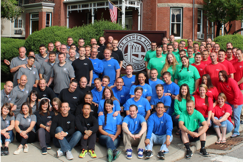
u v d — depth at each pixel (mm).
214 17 20359
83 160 5680
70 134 6051
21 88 6980
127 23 22766
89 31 12250
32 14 25734
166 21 19906
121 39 9719
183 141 6223
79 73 7754
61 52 7898
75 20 24797
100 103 6727
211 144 6938
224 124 7020
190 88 7656
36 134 6527
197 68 8258
